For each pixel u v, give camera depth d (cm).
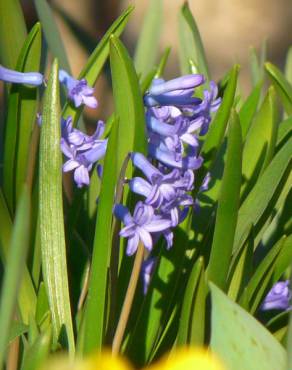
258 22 318
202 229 112
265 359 94
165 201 101
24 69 110
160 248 109
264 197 108
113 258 103
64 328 105
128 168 106
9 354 106
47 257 105
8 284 89
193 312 100
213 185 113
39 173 105
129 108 105
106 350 105
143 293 110
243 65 310
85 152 104
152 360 109
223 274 104
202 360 79
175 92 104
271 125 112
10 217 108
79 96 108
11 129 111
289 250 111
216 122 109
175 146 103
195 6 318
